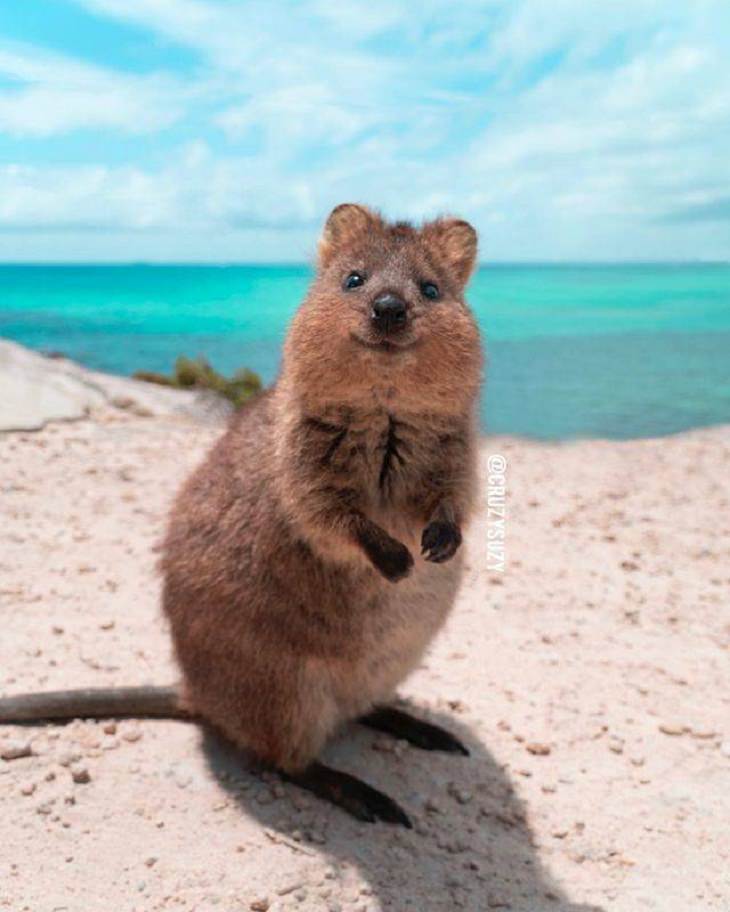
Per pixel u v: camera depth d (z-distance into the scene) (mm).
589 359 4422
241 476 851
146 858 753
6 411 2113
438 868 777
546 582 1338
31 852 749
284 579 817
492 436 2467
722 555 1479
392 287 792
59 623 1108
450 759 917
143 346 4961
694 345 5074
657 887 773
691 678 1079
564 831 829
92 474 1717
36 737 880
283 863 762
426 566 840
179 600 875
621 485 1900
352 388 793
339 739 936
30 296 11812
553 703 1017
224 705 857
